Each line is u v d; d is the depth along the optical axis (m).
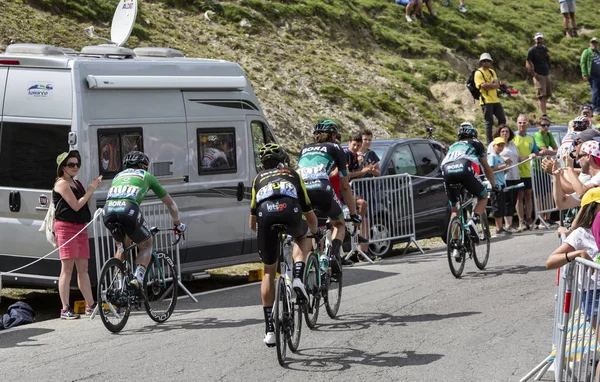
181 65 11.94
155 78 11.40
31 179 10.71
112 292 9.20
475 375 7.09
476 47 31.45
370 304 10.16
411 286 11.27
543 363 6.76
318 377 7.12
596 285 6.02
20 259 10.85
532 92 31.12
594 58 30.33
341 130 21.84
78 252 10.19
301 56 25.12
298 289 7.84
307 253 8.19
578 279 6.23
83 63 10.73
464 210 12.66
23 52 11.02
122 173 9.59
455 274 11.66
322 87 23.47
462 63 30.22
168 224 11.54
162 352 8.18
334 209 9.48
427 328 8.79
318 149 9.59
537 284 11.08
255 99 13.07
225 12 25.34
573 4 36.56
